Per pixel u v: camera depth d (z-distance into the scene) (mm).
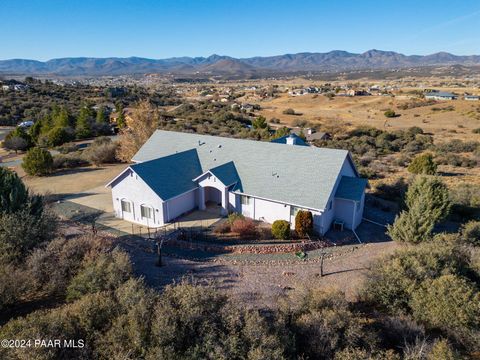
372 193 37531
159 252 20109
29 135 62594
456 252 18938
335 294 14758
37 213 20953
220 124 85062
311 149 29062
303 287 15727
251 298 16625
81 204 31547
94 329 11766
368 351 11969
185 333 11781
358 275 19516
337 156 27594
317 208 24266
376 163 57594
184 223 27141
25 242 18109
